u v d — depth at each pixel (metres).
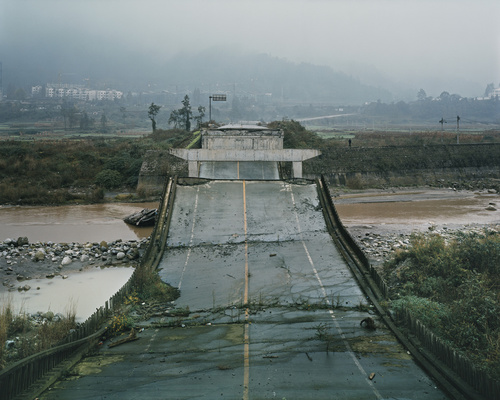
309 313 19.64
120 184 64.38
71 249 33.97
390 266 26.88
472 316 17.59
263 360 15.26
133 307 20.88
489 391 12.22
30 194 57.88
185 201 32.78
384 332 17.67
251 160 52.50
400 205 55.97
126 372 14.58
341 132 189.50
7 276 27.91
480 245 24.48
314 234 29.25
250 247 27.67
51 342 16.86
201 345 16.61
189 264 25.78
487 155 75.62
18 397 12.73
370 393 13.08
